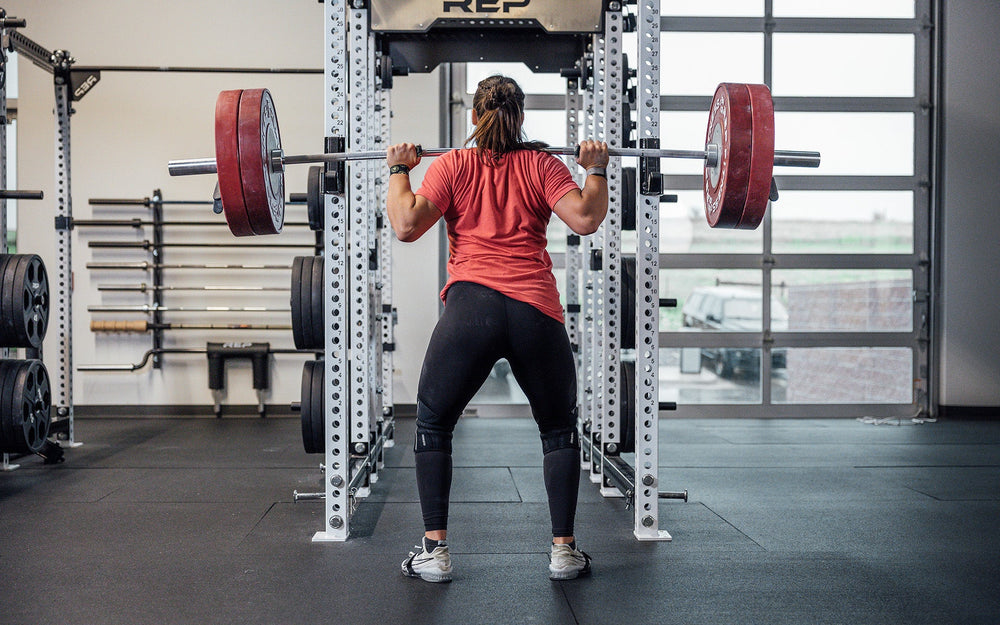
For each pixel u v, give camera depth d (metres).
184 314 5.41
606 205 1.93
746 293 5.61
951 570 2.18
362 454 2.96
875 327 5.67
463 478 3.48
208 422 5.12
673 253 5.58
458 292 1.92
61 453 3.78
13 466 3.63
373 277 3.44
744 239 5.59
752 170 1.99
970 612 1.86
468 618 1.80
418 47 3.60
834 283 5.64
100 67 5.18
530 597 1.94
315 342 3.25
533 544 2.41
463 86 5.60
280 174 2.24
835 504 3.00
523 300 1.88
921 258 5.64
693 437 4.70
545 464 2.04
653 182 2.34
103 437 4.53
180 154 5.41
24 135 5.33
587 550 2.35
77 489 3.20
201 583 2.04
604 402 3.09
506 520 2.72
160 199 5.32
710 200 2.20
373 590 1.99
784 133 5.60
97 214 5.38
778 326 5.63
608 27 3.12
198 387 5.42
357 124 2.99
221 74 5.43
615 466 3.05
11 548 2.36
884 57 5.61
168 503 2.96
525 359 1.91
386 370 4.45
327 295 2.45
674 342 5.59
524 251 1.93
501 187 1.93
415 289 5.51
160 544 2.41
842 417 5.61
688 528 2.62
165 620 1.78
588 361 3.77
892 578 2.11
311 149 5.48
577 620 1.79
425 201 1.89
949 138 5.59
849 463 3.88
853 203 5.63
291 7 5.48
